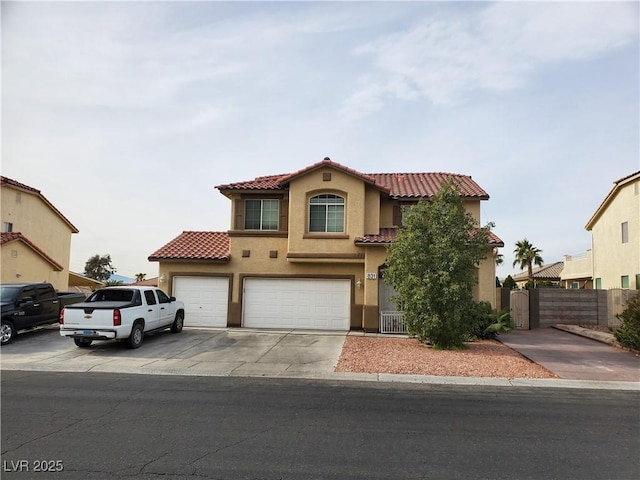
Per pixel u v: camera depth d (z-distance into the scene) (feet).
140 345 47.91
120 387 30.99
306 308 63.87
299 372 36.24
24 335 54.19
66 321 44.47
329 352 44.83
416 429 22.07
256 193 65.92
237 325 64.23
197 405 26.21
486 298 58.70
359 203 62.23
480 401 27.96
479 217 64.39
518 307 69.87
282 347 47.70
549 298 69.97
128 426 22.06
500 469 17.38
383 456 18.53
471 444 20.03
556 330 66.39
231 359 41.50
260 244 65.10
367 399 28.09
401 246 46.62
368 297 60.18
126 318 45.09
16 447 19.19
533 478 16.63
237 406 26.04
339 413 24.76
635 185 84.74
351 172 61.72
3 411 24.71
